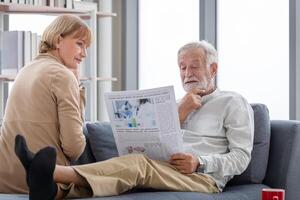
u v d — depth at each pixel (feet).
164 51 14.32
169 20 14.16
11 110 7.10
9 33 11.44
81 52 7.42
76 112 6.86
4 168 7.02
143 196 6.58
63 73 6.88
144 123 7.07
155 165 7.01
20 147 5.82
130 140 7.34
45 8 11.71
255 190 7.77
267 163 8.25
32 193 5.78
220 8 12.83
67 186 6.32
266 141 8.16
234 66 12.52
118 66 15.01
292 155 7.98
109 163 6.61
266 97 11.80
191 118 8.20
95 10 12.73
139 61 15.01
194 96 8.16
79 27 7.34
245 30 12.24
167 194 6.81
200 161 7.38
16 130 6.95
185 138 8.04
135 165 6.72
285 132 8.13
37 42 11.71
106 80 13.52
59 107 6.79
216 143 7.92
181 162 7.23
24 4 11.41
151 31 14.71
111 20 14.51
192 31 13.50
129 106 7.09
